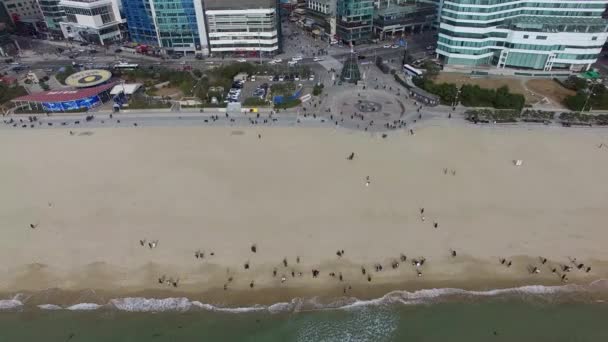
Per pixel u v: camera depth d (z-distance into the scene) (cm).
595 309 6800
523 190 9331
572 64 16075
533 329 6512
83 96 13550
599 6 15612
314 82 15788
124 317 6675
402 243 7875
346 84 15550
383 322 6594
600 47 15575
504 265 7444
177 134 11906
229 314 6688
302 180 9731
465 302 6881
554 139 11456
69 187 9562
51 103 13250
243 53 18938
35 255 7719
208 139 11606
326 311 6731
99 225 8406
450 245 7838
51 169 10256
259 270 7344
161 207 8881
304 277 7212
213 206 8900
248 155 10781
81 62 18625
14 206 8956
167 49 19225
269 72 16300
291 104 13575
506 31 16062
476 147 11075
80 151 11044
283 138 11625
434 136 11669
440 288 7075
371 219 8488
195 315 6681
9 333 6506
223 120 12725
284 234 8106
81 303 6888
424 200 9019
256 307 6781
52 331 6506
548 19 15788
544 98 13950
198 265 7444
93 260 7581
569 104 13100
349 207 8825
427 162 10419
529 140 11406
